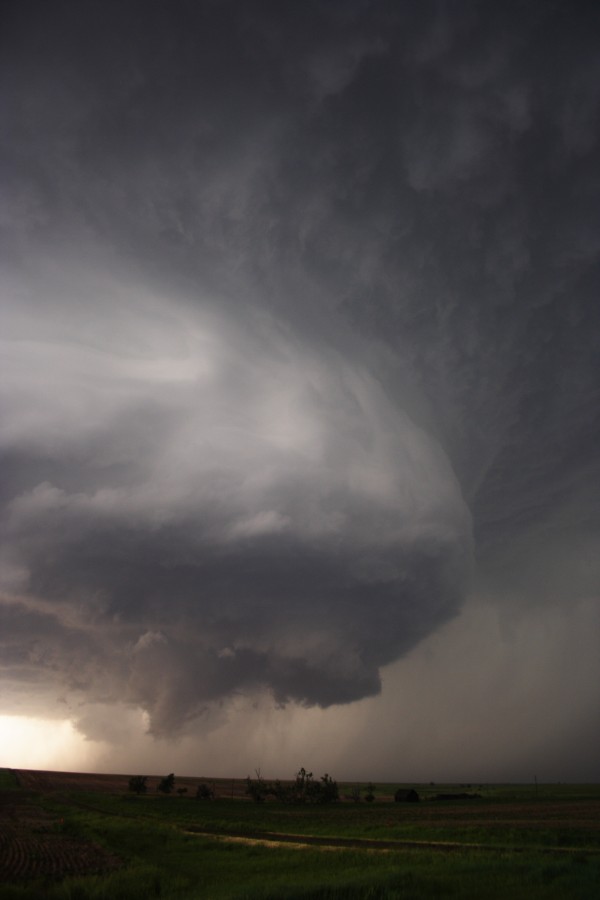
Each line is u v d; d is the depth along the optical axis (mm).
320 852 35500
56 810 78625
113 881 25578
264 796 130875
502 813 74000
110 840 44031
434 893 18969
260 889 21250
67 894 23141
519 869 23344
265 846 40594
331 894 19469
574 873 21594
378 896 18891
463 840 42000
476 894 18297
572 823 56781
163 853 37562
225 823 61219
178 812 82625
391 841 43312
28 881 28094
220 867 30953
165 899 22031
